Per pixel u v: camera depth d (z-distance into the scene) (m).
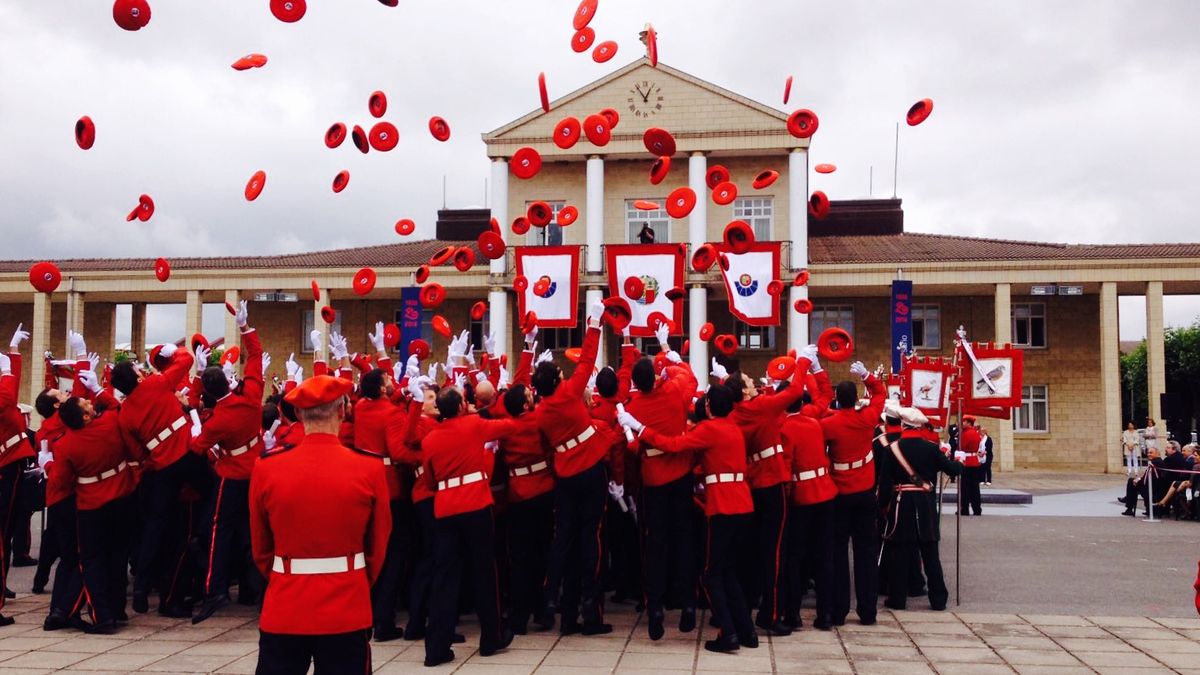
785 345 38.22
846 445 9.03
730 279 26.77
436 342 40.41
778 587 8.60
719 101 36.66
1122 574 12.34
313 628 4.71
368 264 38.00
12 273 38.62
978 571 12.59
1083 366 38.03
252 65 8.21
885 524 10.49
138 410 8.98
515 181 38.84
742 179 37.59
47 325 38.78
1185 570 12.70
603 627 8.68
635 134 36.97
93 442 8.55
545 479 8.70
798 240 35.62
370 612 4.92
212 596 8.98
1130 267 34.53
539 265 31.03
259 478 4.86
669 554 9.60
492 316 36.88
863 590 9.07
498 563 9.32
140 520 10.48
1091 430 37.72
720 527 8.00
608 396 8.99
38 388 38.47
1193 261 34.22
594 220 37.09
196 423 10.31
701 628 8.95
